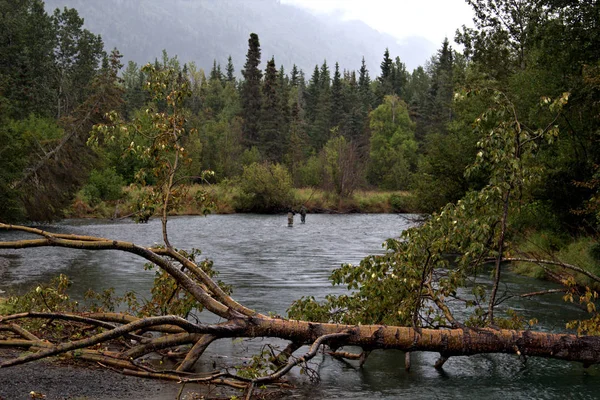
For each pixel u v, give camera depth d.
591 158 22.52
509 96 27.06
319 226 46.41
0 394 6.94
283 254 26.27
